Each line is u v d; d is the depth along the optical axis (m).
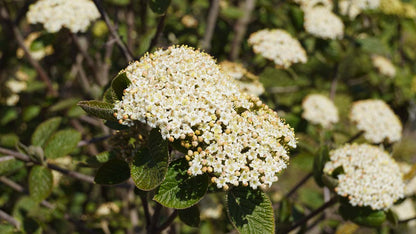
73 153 0.89
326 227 0.92
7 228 0.77
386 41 1.02
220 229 0.87
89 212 0.91
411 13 0.97
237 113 0.63
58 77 1.00
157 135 0.61
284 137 0.63
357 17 0.95
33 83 0.93
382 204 0.70
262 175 0.62
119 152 0.67
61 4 0.80
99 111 0.62
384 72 1.00
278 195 0.97
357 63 1.05
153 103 0.60
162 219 0.80
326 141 0.90
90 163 0.67
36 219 0.79
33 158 0.71
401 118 1.04
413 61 1.09
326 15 0.89
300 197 0.96
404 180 0.76
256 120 0.62
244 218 0.62
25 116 0.88
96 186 0.98
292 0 0.89
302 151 0.82
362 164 0.71
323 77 1.03
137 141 0.66
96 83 0.91
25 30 1.02
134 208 0.86
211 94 0.61
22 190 0.82
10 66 1.01
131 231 0.92
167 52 0.64
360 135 0.89
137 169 0.61
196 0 0.98
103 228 0.89
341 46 0.93
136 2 0.96
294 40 0.84
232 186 0.63
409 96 1.01
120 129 0.65
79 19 0.80
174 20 0.96
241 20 0.94
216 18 0.94
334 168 0.71
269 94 0.91
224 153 0.61
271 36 0.83
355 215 0.71
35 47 0.80
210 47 0.95
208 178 0.61
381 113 0.89
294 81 0.95
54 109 0.83
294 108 0.91
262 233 0.61
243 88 0.79
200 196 0.61
